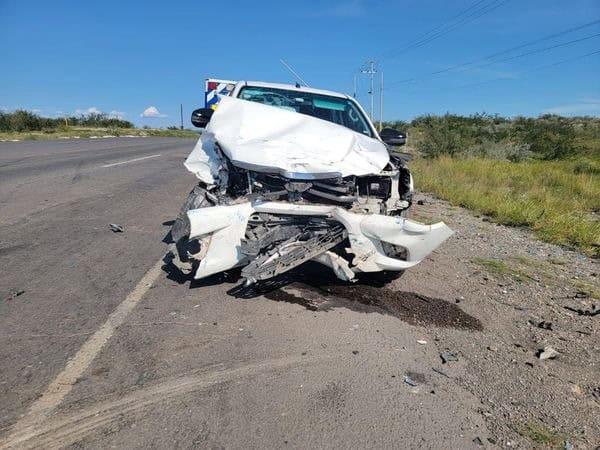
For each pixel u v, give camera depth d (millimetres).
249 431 2422
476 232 7953
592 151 30438
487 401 2896
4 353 3021
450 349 3549
